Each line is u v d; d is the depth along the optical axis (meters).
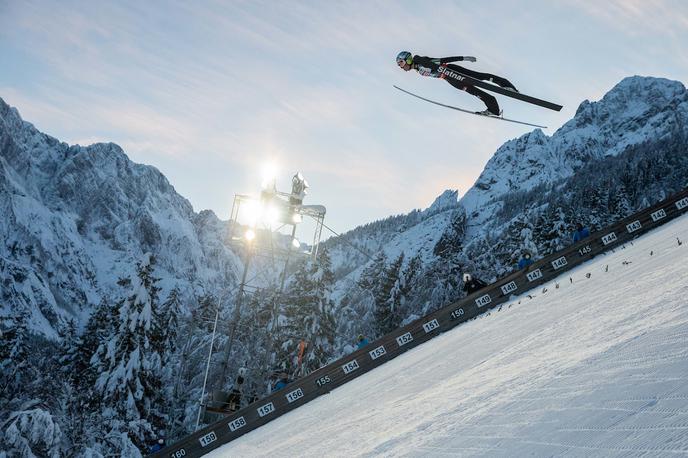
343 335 51.56
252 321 37.25
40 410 22.66
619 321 6.37
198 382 36.91
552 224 48.47
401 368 14.66
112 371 35.00
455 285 53.81
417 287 57.56
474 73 11.43
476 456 4.01
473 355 10.31
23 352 40.78
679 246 11.38
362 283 66.12
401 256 58.31
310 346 36.09
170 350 47.34
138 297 36.12
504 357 8.22
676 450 2.65
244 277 30.58
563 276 18.75
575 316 8.72
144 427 33.94
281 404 19.11
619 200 69.19
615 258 16.05
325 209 35.50
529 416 4.32
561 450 3.36
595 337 6.15
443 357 12.42
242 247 31.20
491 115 11.94
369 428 7.90
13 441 21.75
